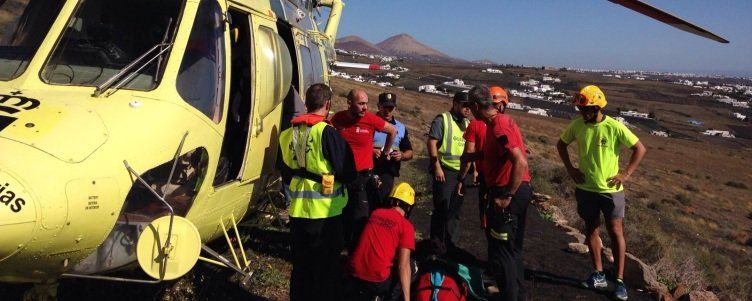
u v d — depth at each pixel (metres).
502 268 4.72
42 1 3.99
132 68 3.73
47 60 3.63
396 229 4.45
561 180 16.64
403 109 67.69
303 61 6.56
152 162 3.34
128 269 3.61
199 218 4.03
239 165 4.57
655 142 113.31
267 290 5.09
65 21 3.78
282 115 5.37
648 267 6.73
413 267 4.71
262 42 4.65
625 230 10.18
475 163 6.04
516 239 4.75
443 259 4.68
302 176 4.23
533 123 108.25
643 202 30.84
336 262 4.45
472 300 4.98
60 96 3.38
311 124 4.20
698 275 7.28
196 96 3.84
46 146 2.93
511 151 4.49
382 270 4.43
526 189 4.74
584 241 8.32
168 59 3.74
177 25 3.87
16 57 3.71
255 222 5.67
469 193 10.96
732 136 174.88
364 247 4.48
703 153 104.88
